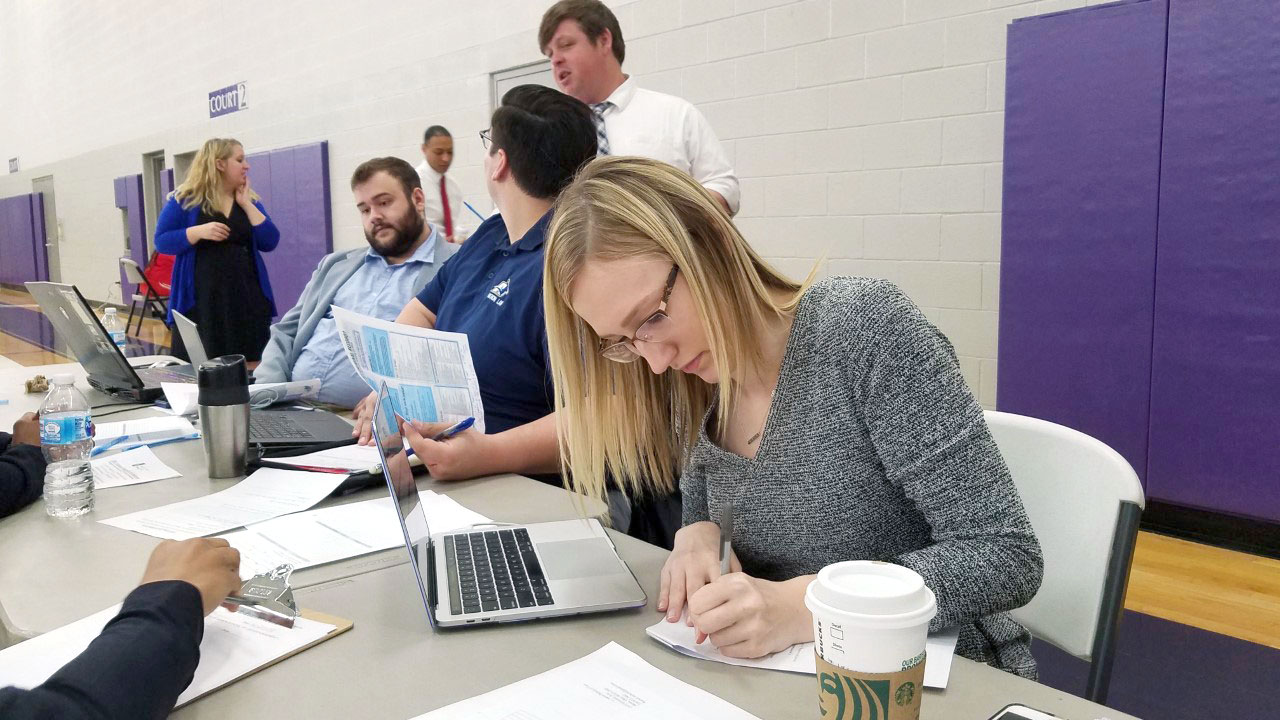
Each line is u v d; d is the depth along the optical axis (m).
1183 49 2.54
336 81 6.18
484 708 0.72
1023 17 2.87
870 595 0.59
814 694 0.75
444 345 1.45
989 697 0.74
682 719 0.70
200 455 1.63
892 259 3.32
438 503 1.31
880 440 0.96
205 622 0.88
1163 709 1.83
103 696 0.66
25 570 1.04
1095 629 1.01
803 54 3.45
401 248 2.38
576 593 0.95
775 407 1.01
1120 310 2.76
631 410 1.12
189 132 8.41
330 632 0.87
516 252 1.80
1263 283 2.48
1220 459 2.63
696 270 0.92
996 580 0.87
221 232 3.97
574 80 2.88
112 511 1.28
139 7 8.91
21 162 13.41
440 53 5.20
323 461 1.51
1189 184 2.58
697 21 3.76
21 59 12.55
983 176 3.06
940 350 0.96
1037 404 2.97
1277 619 2.21
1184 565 2.55
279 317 7.25
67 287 2.05
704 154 2.96
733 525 1.08
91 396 2.29
